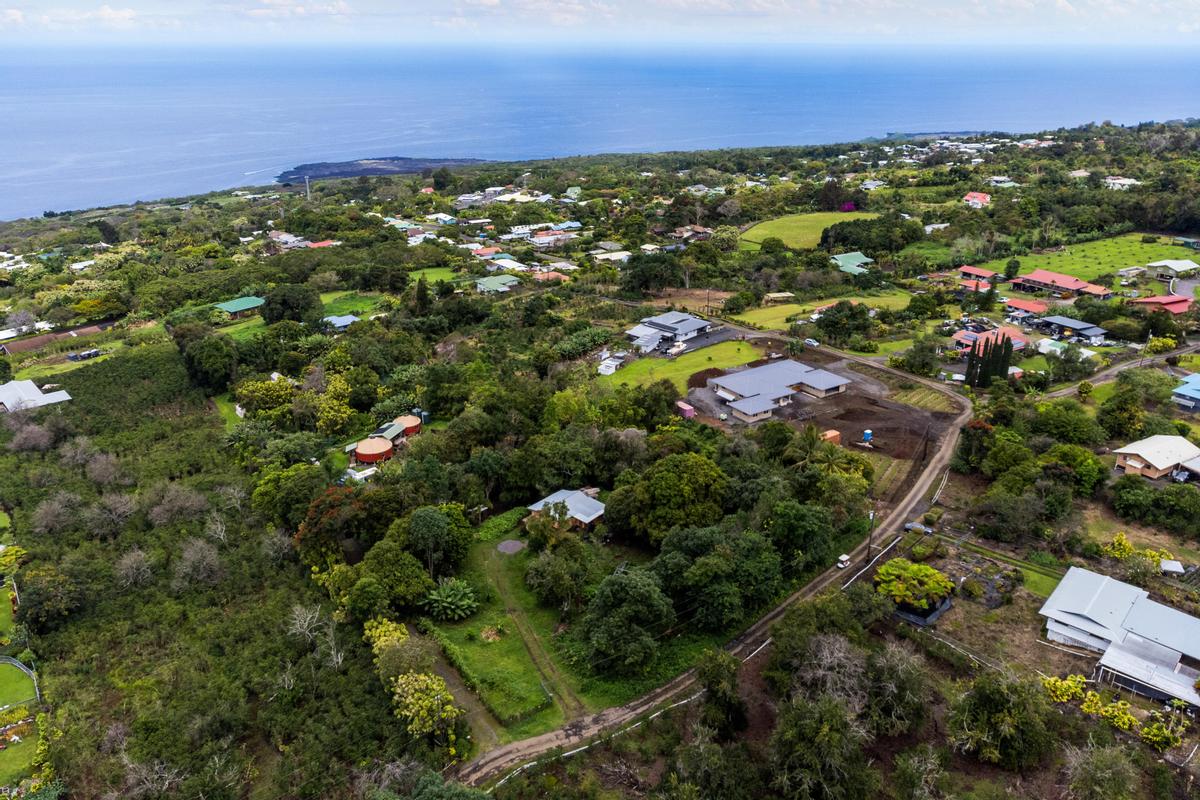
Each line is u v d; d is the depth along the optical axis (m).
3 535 78.62
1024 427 89.56
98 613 67.00
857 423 99.94
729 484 75.31
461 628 63.69
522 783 48.16
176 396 116.06
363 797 47.19
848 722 47.38
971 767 49.28
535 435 92.31
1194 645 56.31
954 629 61.62
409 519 69.56
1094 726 51.34
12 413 104.56
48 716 55.69
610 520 74.44
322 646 59.72
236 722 54.03
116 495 84.06
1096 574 65.38
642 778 48.97
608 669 57.97
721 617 60.38
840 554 71.44
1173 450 83.31
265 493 80.38
